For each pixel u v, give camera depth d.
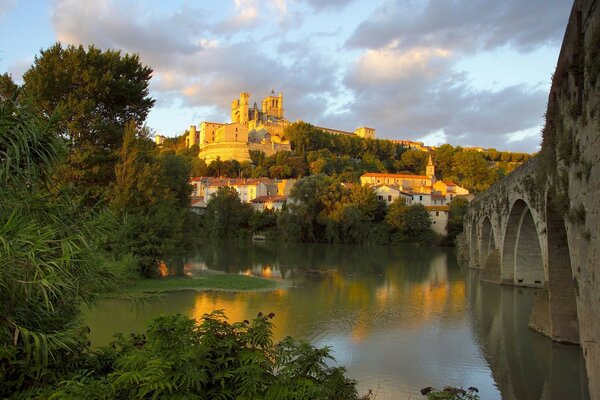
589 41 10.52
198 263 58.41
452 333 25.08
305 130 172.88
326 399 8.48
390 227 99.38
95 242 10.48
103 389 8.04
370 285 42.16
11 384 8.10
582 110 11.52
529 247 39.50
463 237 76.12
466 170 156.88
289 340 9.66
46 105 33.25
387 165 174.12
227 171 159.75
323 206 98.94
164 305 29.98
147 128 41.41
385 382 17.95
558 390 17.33
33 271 7.63
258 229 106.62
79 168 34.78
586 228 11.63
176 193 49.25
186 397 7.68
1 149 8.90
